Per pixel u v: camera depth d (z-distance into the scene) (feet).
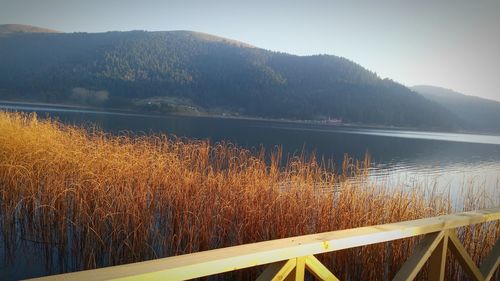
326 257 17.04
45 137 32.27
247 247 5.19
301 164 27.84
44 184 22.30
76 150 26.89
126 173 23.27
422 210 21.79
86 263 18.61
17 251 19.86
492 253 9.25
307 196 21.16
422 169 92.27
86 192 20.94
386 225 6.97
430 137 374.02
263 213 18.53
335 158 102.89
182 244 19.01
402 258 17.58
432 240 7.54
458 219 7.91
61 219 20.02
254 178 23.25
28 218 21.99
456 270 16.92
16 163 25.35
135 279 3.99
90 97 522.06
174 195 21.43
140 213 19.53
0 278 17.01
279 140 163.53
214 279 17.08
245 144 128.36
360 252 17.60
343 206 19.60
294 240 5.68
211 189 22.31
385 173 78.95
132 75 602.03
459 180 69.67
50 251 19.83
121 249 18.53
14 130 33.47
